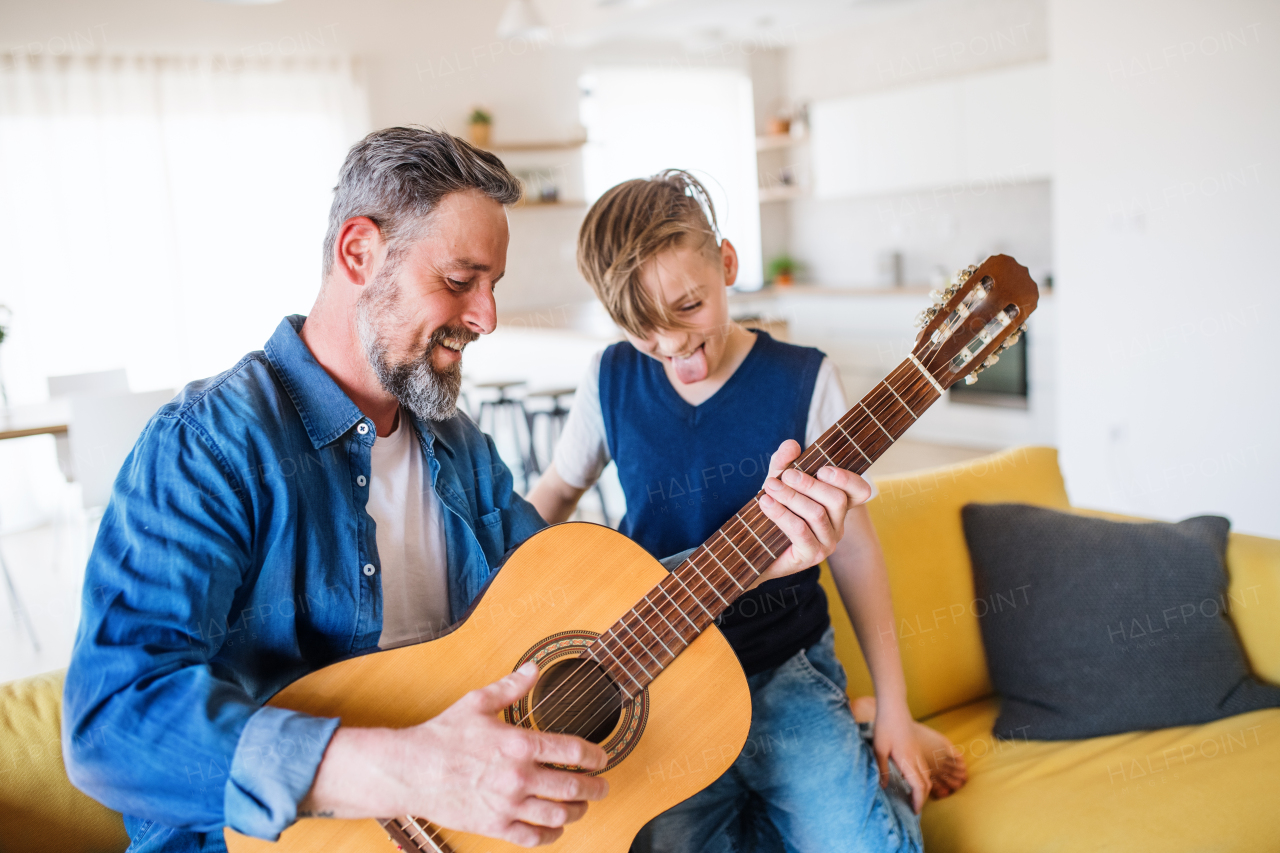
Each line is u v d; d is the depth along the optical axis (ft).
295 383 3.95
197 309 20.57
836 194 23.67
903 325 20.47
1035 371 18.63
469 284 3.88
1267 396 11.72
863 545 5.06
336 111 21.63
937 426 20.89
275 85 20.95
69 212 19.20
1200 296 12.19
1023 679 6.14
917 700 6.26
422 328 3.83
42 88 18.72
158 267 20.06
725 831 4.77
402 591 4.27
